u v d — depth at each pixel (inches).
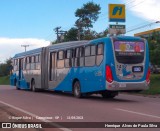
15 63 1444.4
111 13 1579.7
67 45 981.8
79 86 913.5
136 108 671.8
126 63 813.2
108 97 928.9
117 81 804.0
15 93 1141.1
